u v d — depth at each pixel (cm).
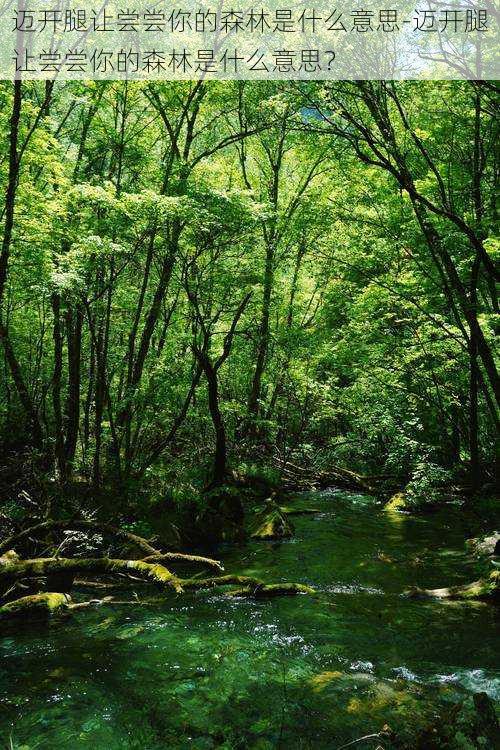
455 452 1766
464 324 1469
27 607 723
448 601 825
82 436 1498
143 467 1320
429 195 1373
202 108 1825
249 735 479
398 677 581
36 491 1166
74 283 1138
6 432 1505
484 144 1382
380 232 1540
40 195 1177
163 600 823
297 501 1711
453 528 1331
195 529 1194
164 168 1430
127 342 1759
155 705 526
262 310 1802
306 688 559
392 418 1719
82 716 505
